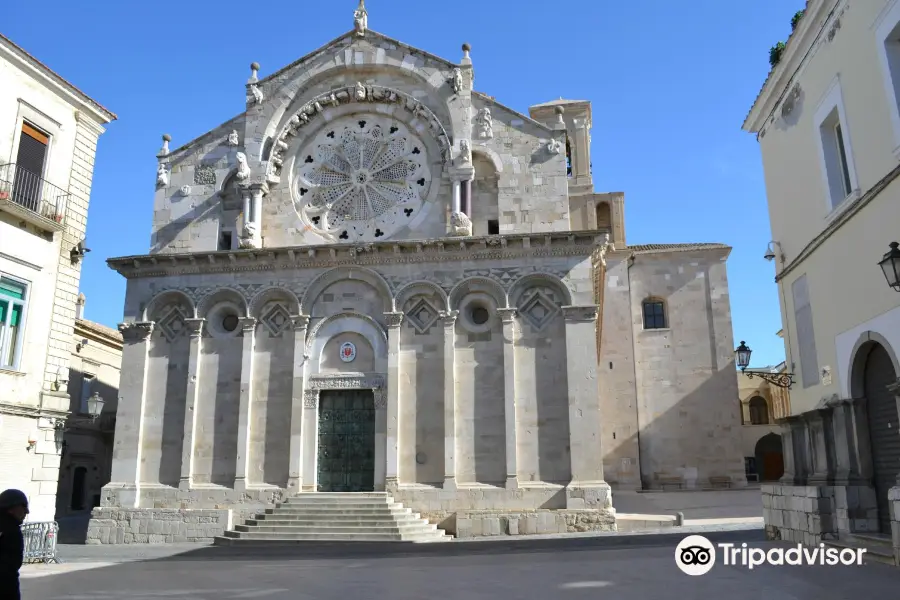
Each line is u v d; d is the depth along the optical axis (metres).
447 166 31.38
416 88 32.88
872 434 17.56
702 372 46.81
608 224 50.88
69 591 16.05
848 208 17.86
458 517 27.25
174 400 30.81
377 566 19.55
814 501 18.45
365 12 33.75
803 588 13.36
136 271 32.06
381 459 28.92
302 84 33.44
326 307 30.81
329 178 32.91
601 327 41.03
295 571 18.94
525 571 17.36
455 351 29.44
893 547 15.29
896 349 15.82
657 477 45.59
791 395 21.91
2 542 8.09
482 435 28.61
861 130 17.34
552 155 31.09
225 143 33.56
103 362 48.53
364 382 29.73
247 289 31.16
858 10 17.33
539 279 29.61
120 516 29.27
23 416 25.70
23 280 26.20
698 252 48.41
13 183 26.02
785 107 21.92
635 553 20.08
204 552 24.98
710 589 13.70
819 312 19.92
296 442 29.33
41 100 27.64
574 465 27.58
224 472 29.75
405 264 30.47
